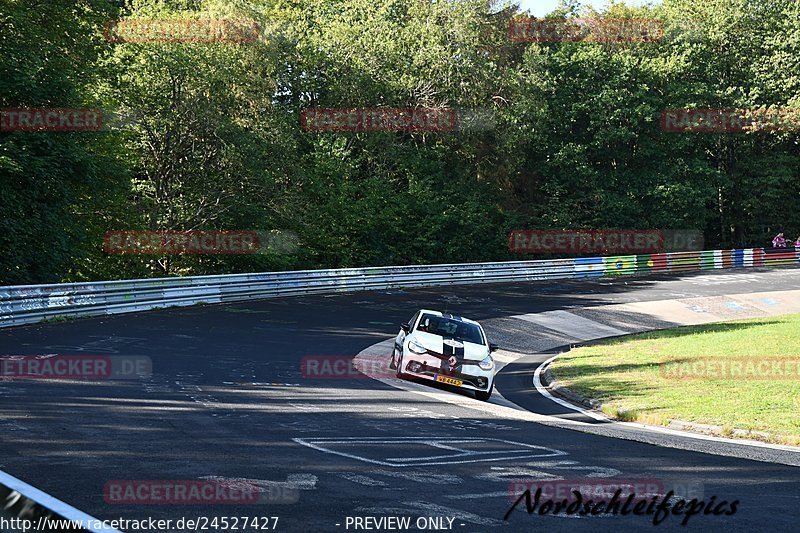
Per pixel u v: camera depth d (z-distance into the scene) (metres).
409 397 22.28
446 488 11.06
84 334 30.08
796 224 106.31
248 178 64.38
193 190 64.25
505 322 48.09
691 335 45.41
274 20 76.44
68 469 10.78
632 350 39.25
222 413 16.69
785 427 19.39
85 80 50.12
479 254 88.69
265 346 30.84
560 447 15.38
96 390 18.48
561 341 46.25
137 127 60.06
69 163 44.53
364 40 80.62
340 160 76.94
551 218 91.75
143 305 41.25
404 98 83.06
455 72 82.50
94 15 50.22
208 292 46.50
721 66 101.94
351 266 76.19
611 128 93.06
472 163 91.75
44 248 45.50
